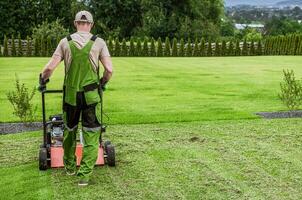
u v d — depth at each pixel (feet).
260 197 17.61
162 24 144.25
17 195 17.71
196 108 35.53
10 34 136.05
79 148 20.44
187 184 18.90
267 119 31.65
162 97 40.86
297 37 109.40
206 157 22.50
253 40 113.60
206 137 26.40
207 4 157.89
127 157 22.38
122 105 36.68
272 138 26.25
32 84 48.91
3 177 19.58
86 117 18.28
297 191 18.22
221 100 39.40
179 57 100.42
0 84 48.83
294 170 20.67
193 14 153.48
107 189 18.30
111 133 27.32
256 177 19.74
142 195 17.76
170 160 21.99
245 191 18.17
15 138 26.14
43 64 73.77
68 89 18.17
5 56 95.76
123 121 30.48
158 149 23.85
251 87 47.80
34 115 32.27
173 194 17.88
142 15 148.56
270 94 42.86
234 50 108.27
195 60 89.04
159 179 19.44
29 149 23.82
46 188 18.38
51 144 21.09
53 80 52.75
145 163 21.48
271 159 22.25
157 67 71.05
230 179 19.48
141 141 25.45
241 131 27.94
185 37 143.54
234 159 22.21
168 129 28.43
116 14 151.53
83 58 17.99
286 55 109.50
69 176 19.62
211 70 67.00
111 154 20.59
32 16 138.92
